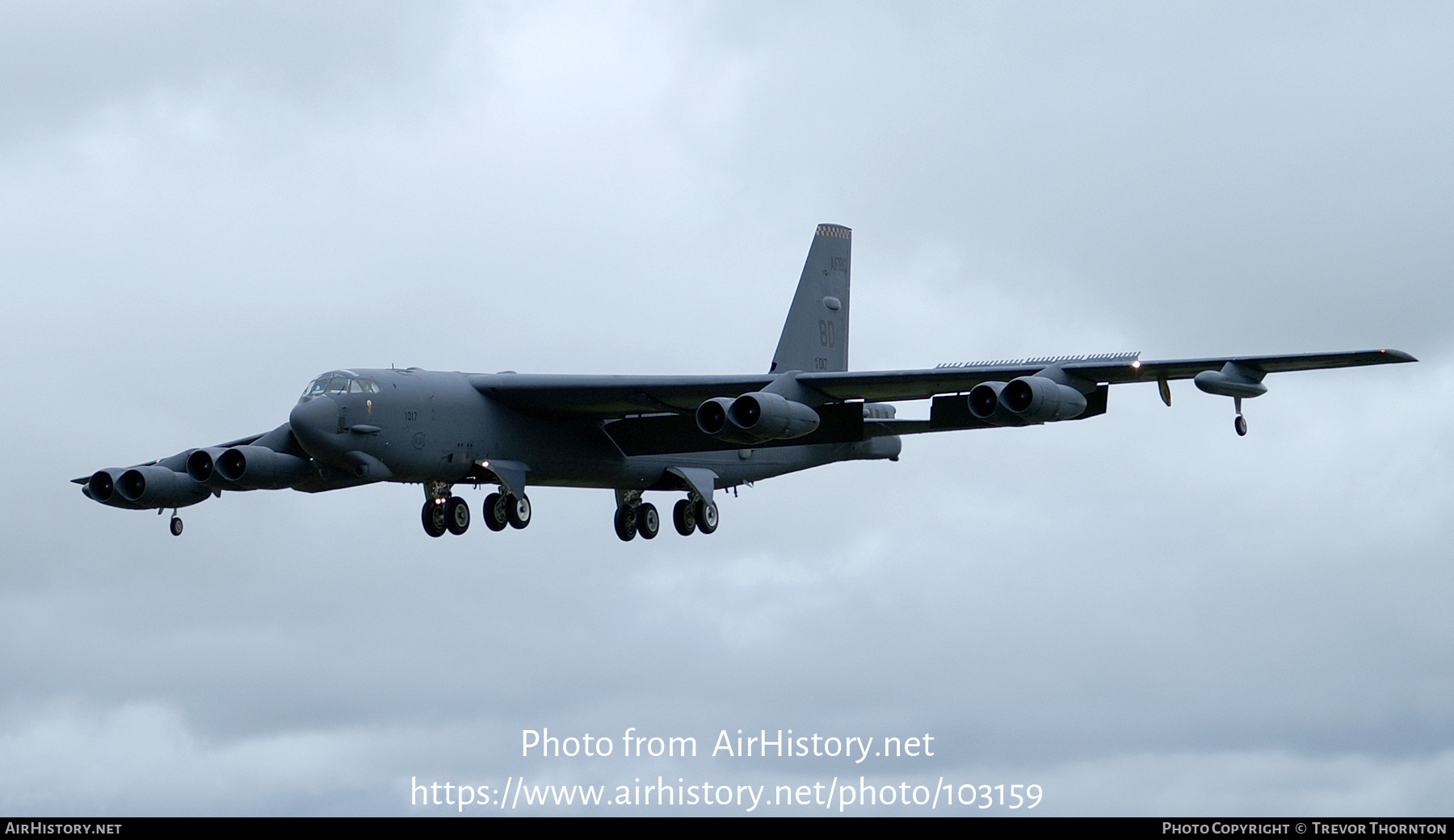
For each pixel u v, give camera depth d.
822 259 123.31
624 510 115.44
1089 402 99.81
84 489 108.38
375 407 94.25
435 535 105.25
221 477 100.25
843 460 124.38
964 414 101.44
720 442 106.44
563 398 101.50
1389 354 92.31
